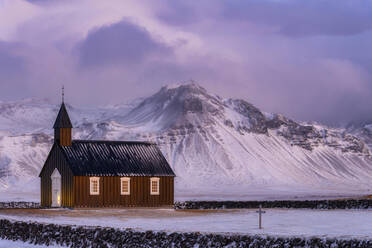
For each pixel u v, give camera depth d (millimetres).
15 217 82500
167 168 108625
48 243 57906
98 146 106562
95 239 55250
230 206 119188
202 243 50875
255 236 50500
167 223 78938
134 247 52812
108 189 102062
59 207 101750
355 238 48781
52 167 105500
